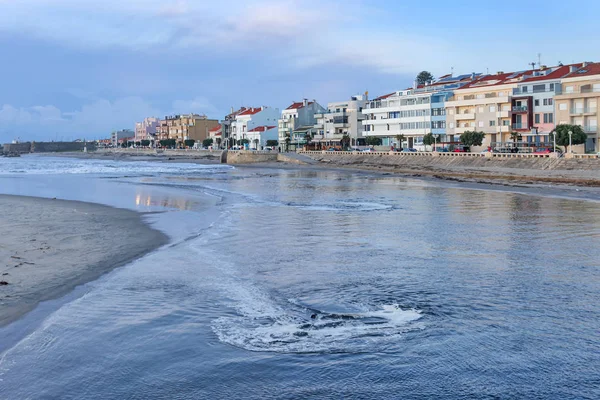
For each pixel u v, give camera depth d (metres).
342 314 15.51
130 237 28.94
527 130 100.25
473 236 28.42
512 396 10.70
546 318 15.02
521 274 19.98
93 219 36.22
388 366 12.03
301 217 36.50
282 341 13.50
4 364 12.17
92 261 22.64
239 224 33.31
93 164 150.25
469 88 114.31
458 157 94.88
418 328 14.34
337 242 26.91
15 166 135.12
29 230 31.02
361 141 149.62
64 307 16.16
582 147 87.50
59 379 11.51
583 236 28.16
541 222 33.41
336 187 64.06
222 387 11.17
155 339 13.62
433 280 19.23
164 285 18.67
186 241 27.59
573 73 97.00
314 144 159.75
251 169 117.12
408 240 27.38
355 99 155.62
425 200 47.66
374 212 39.12
